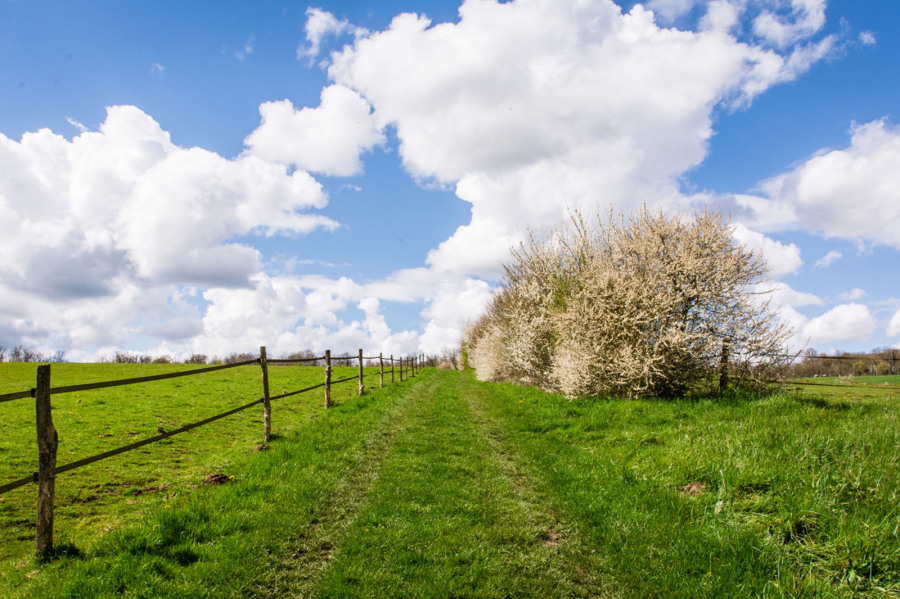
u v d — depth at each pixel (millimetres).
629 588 4199
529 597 4094
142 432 10680
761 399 10016
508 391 19406
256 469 7277
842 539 4285
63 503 6145
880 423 7270
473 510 5922
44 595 3834
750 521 5008
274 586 4199
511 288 21766
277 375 29469
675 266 11961
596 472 7035
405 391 20375
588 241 15695
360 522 5512
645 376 11844
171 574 4270
